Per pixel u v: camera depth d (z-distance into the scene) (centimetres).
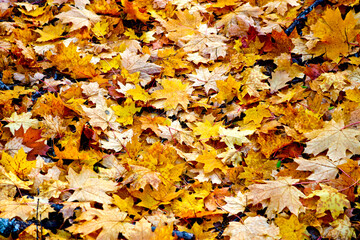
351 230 235
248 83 354
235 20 414
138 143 295
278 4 421
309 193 259
